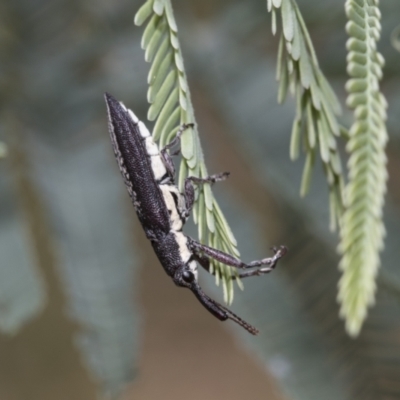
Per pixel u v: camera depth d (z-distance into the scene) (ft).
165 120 0.50
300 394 0.57
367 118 0.50
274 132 0.59
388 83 0.60
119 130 0.54
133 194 0.55
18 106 0.62
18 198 0.59
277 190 0.59
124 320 0.56
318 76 0.50
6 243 0.57
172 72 0.50
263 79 0.61
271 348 0.58
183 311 1.10
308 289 0.60
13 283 0.56
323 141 0.50
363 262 0.50
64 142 0.61
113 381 0.56
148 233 0.55
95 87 0.62
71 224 0.58
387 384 0.58
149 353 1.08
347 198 0.50
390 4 0.59
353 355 0.58
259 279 0.59
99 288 0.57
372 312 0.59
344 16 0.61
